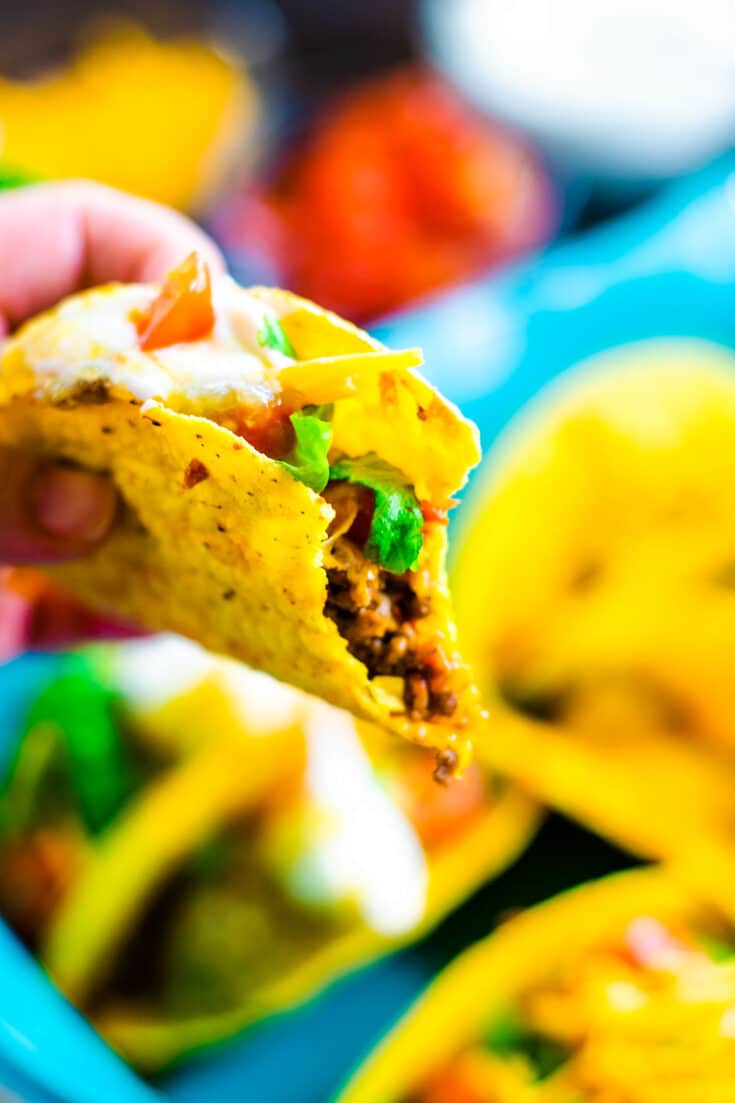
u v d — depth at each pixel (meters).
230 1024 0.49
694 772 0.53
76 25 0.86
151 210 0.48
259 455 0.33
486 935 0.51
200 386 0.35
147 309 0.36
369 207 0.71
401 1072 0.47
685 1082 0.46
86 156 0.71
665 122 0.78
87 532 0.39
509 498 0.56
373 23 0.89
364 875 0.50
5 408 0.37
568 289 0.64
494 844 0.52
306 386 0.34
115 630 0.51
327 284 0.70
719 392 0.58
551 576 0.55
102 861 0.50
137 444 0.35
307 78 0.87
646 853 0.52
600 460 0.56
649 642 0.53
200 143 0.73
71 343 0.36
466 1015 0.48
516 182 0.74
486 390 0.60
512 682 0.55
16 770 0.52
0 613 0.50
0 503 0.40
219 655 0.41
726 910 0.50
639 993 0.48
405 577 0.36
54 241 0.46
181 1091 0.49
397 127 0.74
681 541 0.55
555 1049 0.47
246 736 0.51
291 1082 0.49
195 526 0.36
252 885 0.50
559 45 0.81
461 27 0.82
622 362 0.61
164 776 0.52
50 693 0.53
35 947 0.50
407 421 0.35
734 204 0.66
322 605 0.34
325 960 0.50
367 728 0.53
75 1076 0.42
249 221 0.72
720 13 0.81
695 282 0.64
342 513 0.35
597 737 0.54
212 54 0.78
